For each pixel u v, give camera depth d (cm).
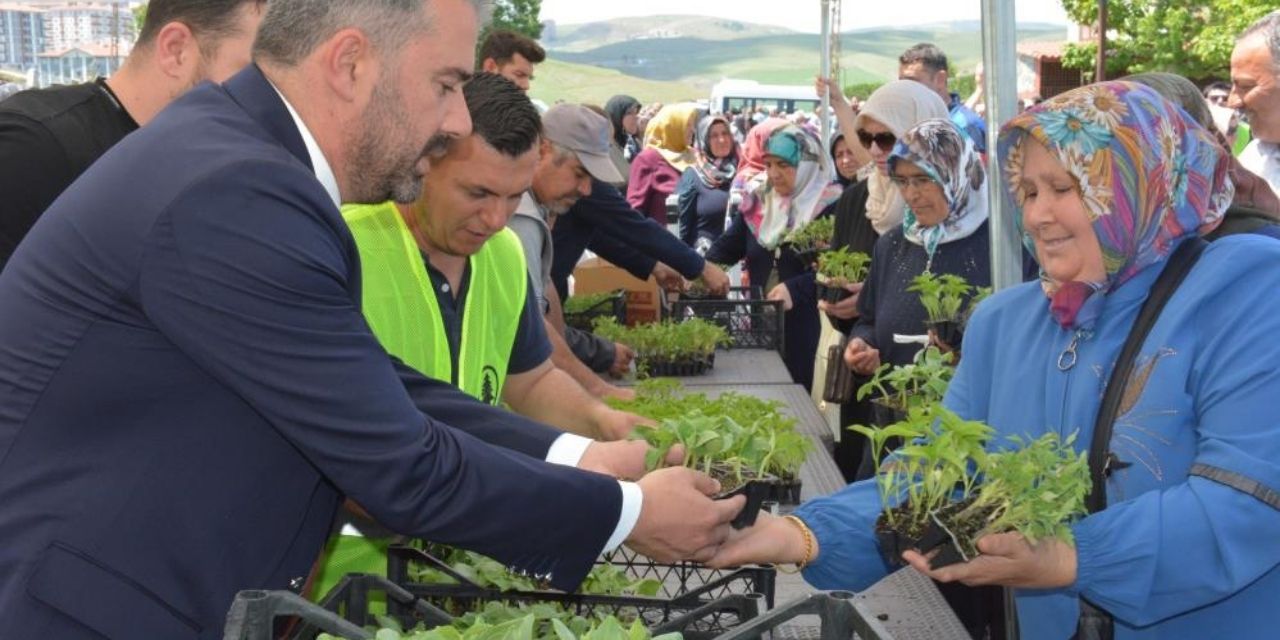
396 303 283
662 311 727
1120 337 241
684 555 221
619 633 154
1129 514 222
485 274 307
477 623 170
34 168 301
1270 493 217
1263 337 224
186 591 193
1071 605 251
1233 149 641
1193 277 235
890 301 483
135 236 188
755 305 654
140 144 197
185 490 193
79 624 189
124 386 191
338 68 202
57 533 190
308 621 176
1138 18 2781
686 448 236
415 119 208
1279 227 256
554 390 328
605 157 462
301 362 188
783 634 273
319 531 211
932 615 296
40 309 193
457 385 294
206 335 187
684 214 986
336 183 211
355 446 191
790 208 746
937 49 779
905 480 242
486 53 690
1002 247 387
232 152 191
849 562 251
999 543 215
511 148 274
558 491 204
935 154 458
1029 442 250
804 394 533
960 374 276
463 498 197
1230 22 2486
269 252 187
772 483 241
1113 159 230
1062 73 3725
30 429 193
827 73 1022
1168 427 230
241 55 313
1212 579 218
